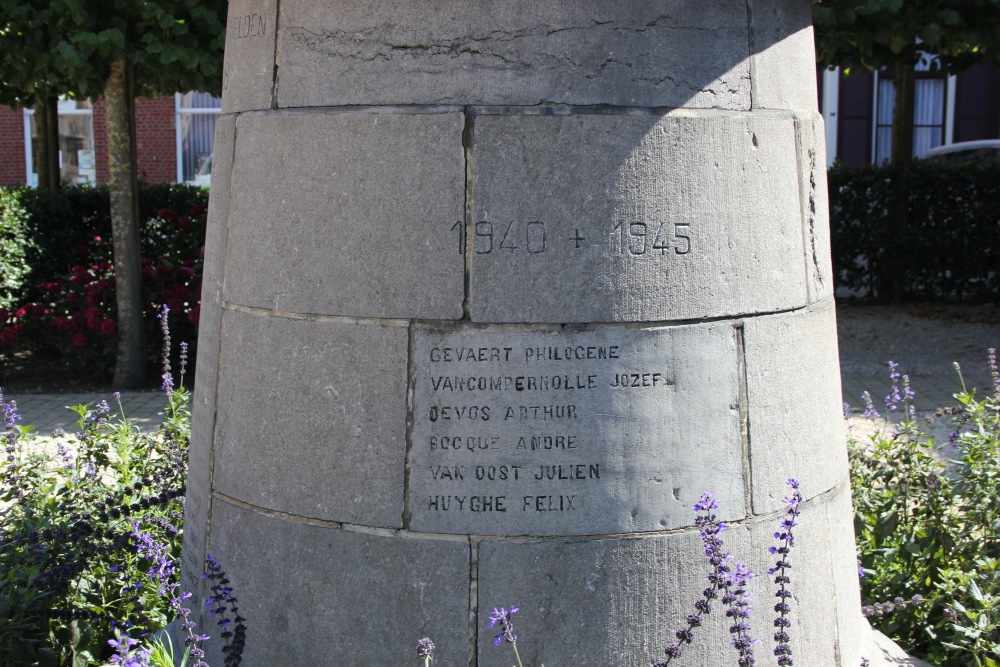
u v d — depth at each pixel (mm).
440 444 2875
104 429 5160
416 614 2900
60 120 21797
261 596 3094
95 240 11414
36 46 8406
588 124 2848
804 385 3158
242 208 3158
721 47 2973
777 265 3068
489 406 2855
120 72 9117
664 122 2887
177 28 8234
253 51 3178
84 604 3707
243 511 3141
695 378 2926
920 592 4082
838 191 12578
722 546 2904
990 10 8969
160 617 3727
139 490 4285
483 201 2854
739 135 2975
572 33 2855
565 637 2871
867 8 8570
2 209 10398
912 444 4516
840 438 3379
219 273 3285
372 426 2916
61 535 3701
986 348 10508
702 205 2924
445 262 2863
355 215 2926
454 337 2863
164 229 11594
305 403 3004
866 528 4355
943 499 4312
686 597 2920
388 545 2914
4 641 3328
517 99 2857
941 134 20781
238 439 3156
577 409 2857
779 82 3121
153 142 21281
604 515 2871
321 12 2998
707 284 2934
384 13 2908
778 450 3064
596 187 2854
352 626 2953
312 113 2990
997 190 12266
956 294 13250
